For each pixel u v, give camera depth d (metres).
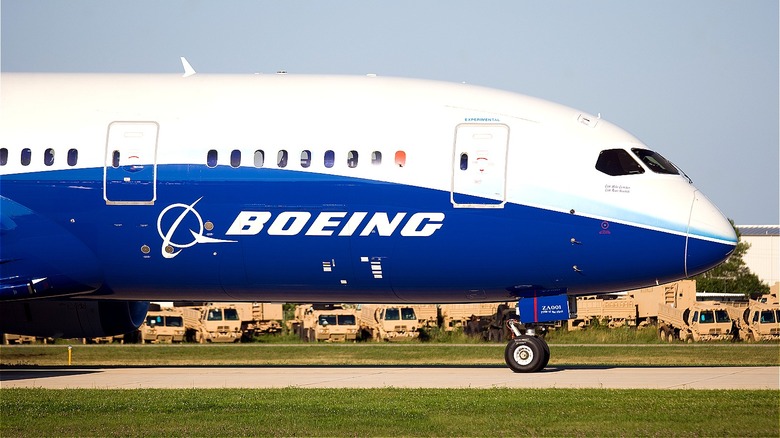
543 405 70.44
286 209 92.94
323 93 96.00
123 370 101.94
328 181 92.56
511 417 65.75
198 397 75.19
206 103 95.69
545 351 96.44
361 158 92.75
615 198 91.75
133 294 100.06
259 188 93.12
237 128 94.25
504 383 86.31
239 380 90.12
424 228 92.00
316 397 74.88
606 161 92.88
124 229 94.44
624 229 91.44
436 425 62.97
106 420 64.75
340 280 95.56
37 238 94.56
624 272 92.75
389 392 77.88
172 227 94.00
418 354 170.88
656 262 92.12
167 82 98.31
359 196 92.38
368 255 93.44
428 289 96.00
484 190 91.81
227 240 93.94
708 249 91.69
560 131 93.62
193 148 94.00
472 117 93.62
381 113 94.12
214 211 93.62
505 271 93.19
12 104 97.12
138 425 63.12
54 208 94.56
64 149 94.94
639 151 94.25
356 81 97.69
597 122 95.62
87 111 96.00
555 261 92.38
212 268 95.44
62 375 96.19
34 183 94.62
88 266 95.75
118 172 94.12
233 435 60.16
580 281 93.69
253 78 98.62
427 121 93.62
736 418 65.25
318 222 92.81
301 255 94.00
